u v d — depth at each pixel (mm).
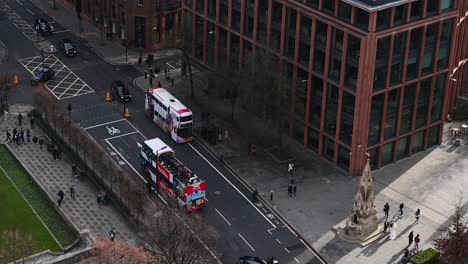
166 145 107875
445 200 106562
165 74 139750
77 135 111688
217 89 122875
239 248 96250
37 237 95375
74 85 136500
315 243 97625
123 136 120688
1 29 158750
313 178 111125
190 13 134625
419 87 112500
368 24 102562
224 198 106188
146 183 108688
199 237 89875
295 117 117312
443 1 109250
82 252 89562
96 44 154000
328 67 109938
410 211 103875
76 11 168500
